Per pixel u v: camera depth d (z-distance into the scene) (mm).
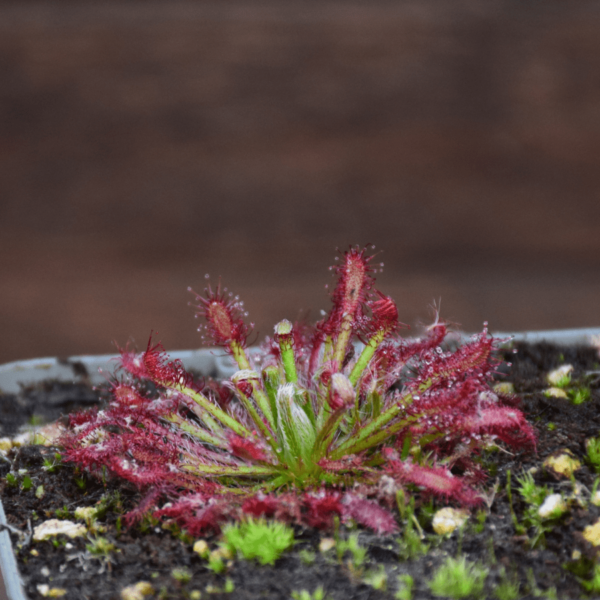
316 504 316
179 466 326
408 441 324
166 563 314
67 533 320
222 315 333
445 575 309
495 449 331
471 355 326
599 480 322
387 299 330
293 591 308
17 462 336
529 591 308
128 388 331
